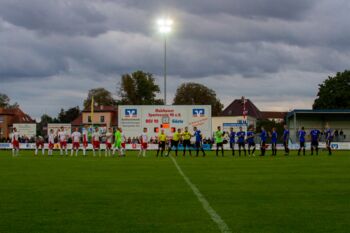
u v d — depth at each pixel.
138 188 14.88
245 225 9.02
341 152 49.94
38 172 21.59
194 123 56.56
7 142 73.00
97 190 14.39
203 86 125.50
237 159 33.28
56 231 8.62
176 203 11.71
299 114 72.12
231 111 140.12
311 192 13.72
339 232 8.43
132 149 58.62
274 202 11.81
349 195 13.06
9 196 13.09
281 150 56.41
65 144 43.91
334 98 100.06
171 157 37.97
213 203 11.69
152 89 126.06
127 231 8.58
